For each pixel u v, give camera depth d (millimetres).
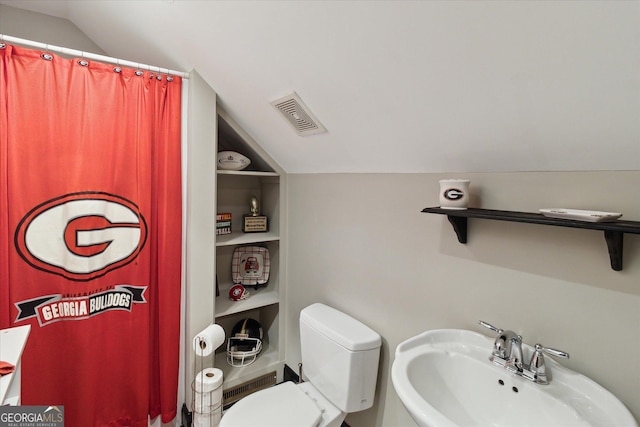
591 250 872
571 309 915
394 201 1437
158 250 1650
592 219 756
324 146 1608
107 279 1514
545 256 965
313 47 1091
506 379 964
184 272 1764
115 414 1570
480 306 1137
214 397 1622
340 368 1444
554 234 943
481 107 932
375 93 1116
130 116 1527
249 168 2443
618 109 723
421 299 1340
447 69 894
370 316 1581
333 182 1781
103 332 1520
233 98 1678
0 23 1628
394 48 927
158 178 1635
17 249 1325
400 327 1433
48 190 1370
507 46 759
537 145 921
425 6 780
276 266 2271
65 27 1809
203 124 1683
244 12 1106
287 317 2236
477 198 1141
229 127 1938
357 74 1087
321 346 1563
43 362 1396
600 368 863
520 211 1018
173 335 1694
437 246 1271
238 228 2412
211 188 1747
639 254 791
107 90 1471
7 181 1294
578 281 899
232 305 2066
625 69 660
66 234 1414
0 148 1272
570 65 715
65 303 1430
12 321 1329
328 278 1848
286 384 1626
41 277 1377
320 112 1382
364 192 1586
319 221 1902
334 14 934
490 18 728
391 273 1466
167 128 1630
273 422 1340
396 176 1423
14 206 1309
